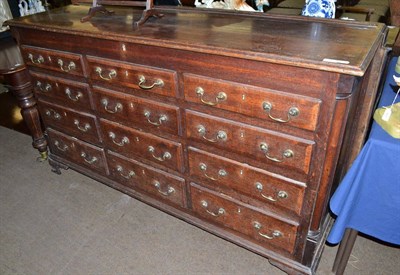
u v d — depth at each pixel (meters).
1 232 1.81
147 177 1.69
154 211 1.91
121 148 1.71
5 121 2.93
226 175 1.38
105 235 1.76
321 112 1.04
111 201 1.99
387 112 1.16
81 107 1.74
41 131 2.29
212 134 1.31
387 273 1.49
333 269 1.49
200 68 1.20
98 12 1.73
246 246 1.50
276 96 1.08
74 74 1.62
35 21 1.65
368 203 1.18
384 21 3.69
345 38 1.17
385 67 1.59
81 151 1.93
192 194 1.56
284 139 1.15
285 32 1.26
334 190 1.36
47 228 1.83
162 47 1.25
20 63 2.06
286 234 1.34
